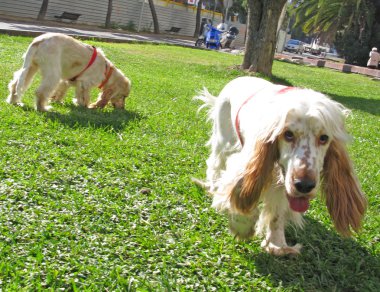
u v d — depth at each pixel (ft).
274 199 4.23
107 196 5.07
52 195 4.91
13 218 4.31
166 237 4.44
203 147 7.38
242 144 4.62
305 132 3.56
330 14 49.80
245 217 4.31
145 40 34.01
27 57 8.16
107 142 6.78
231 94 4.98
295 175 3.48
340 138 3.74
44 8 35.45
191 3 59.11
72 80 9.08
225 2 73.67
